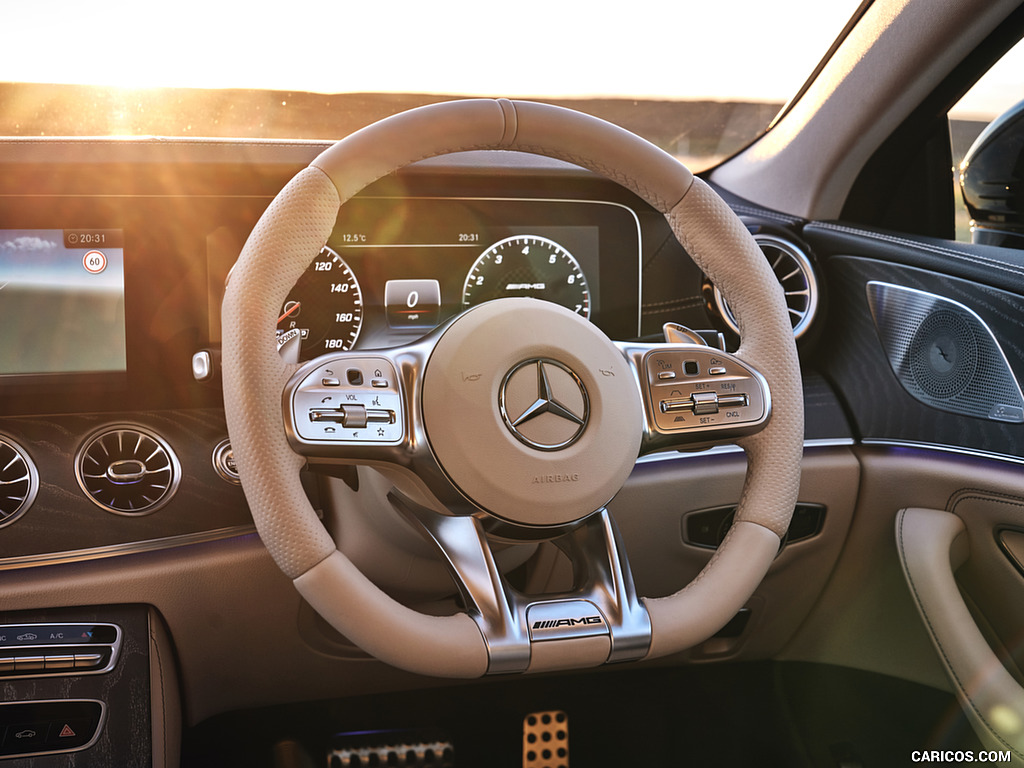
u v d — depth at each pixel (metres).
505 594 0.83
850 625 1.53
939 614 1.30
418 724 1.49
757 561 0.93
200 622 1.18
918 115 1.47
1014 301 1.22
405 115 0.89
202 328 1.18
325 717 1.48
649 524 1.34
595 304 1.39
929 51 1.36
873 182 1.57
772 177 1.62
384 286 1.27
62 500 1.14
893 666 1.51
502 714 1.53
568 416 0.82
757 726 1.54
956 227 1.66
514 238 1.33
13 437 1.13
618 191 1.36
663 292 1.42
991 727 1.23
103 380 1.15
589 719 1.55
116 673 1.11
